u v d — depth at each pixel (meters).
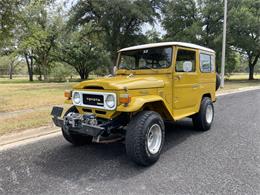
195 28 27.58
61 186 3.52
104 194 3.29
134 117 4.20
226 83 27.62
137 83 4.31
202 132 6.46
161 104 4.66
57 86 22.02
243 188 3.41
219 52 27.91
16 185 3.56
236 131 6.52
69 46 40.97
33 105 9.95
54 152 4.95
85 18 22.56
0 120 7.21
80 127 4.24
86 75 46.12
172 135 6.19
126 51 5.70
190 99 5.77
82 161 4.45
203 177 3.75
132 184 3.56
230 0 27.72
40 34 12.55
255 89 20.84
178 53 5.17
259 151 4.90
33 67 46.84
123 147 5.23
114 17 20.88
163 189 3.40
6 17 9.98
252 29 27.64
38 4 11.53
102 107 4.26
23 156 4.73
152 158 4.20
